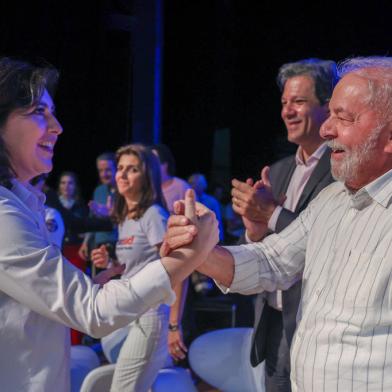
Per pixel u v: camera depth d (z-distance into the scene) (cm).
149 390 303
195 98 1126
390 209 162
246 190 236
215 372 258
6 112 154
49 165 162
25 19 848
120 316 143
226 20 1061
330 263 169
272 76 1050
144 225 315
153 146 494
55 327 153
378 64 170
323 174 246
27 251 143
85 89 908
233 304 563
